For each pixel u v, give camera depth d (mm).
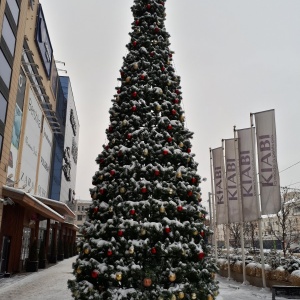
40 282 15219
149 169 6730
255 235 49156
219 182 17531
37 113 32344
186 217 6812
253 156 14328
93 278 6254
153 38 8203
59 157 48438
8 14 16844
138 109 7355
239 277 15375
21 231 18547
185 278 6320
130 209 6344
